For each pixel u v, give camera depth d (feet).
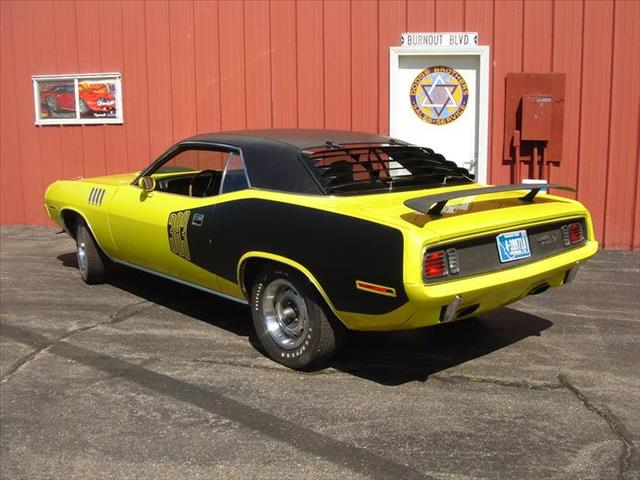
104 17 30.42
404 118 27.99
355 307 12.89
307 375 14.32
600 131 26.45
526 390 13.50
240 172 15.62
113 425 12.21
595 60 26.16
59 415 12.64
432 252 12.07
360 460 10.89
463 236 12.46
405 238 11.98
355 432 11.80
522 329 17.26
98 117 31.19
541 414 12.44
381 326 12.87
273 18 28.55
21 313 18.81
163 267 18.06
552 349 15.81
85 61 30.99
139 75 30.40
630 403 12.87
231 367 14.78
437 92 27.63
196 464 10.86
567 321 17.93
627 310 18.93
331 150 15.14
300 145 15.28
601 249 26.96
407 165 15.84
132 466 10.85
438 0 26.94
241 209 14.99
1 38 31.91
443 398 13.12
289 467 10.71
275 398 13.19
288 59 28.63
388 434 11.71
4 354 15.72
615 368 14.64
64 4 30.86
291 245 13.83
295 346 14.42
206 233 15.87
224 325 17.66
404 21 27.30
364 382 13.92
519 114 26.81
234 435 11.75
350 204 13.51
